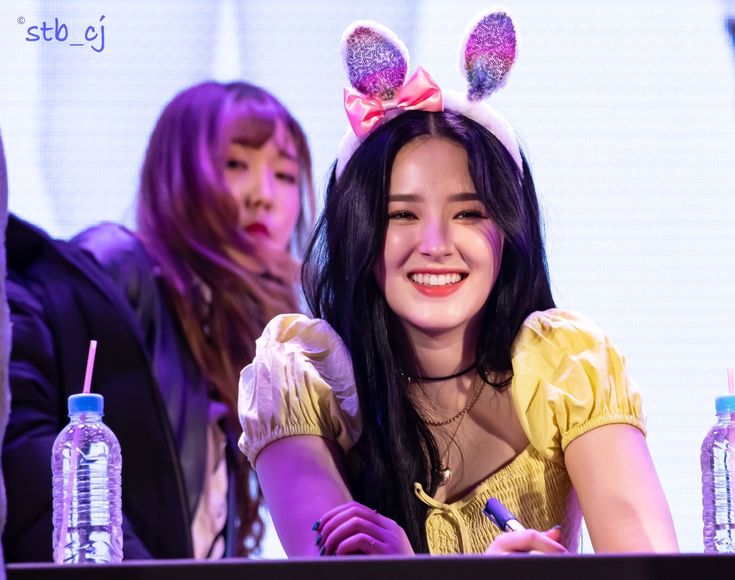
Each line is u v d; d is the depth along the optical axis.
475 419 5.24
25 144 8.66
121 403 6.87
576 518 5.22
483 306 5.17
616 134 8.88
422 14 8.90
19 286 6.88
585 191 8.80
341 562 2.88
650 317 8.72
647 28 9.00
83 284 7.02
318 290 5.41
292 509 4.67
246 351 8.38
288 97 9.00
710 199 8.84
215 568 2.88
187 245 8.48
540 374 4.98
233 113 8.79
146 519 6.82
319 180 8.96
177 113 8.78
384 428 5.08
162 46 8.89
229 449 8.09
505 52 5.08
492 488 5.06
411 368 5.20
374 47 5.07
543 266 5.30
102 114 8.77
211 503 7.86
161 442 6.92
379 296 5.12
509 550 3.92
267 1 9.02
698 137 8.90
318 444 4.91
